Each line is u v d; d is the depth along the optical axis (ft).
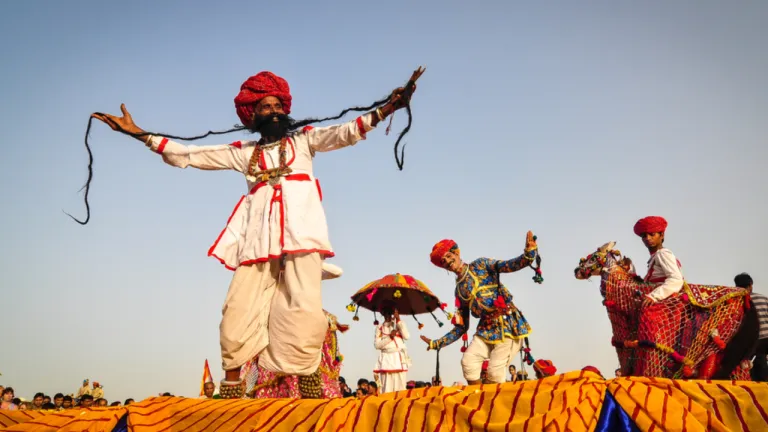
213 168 17.84
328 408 12.89
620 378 11.82
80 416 15.67
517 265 22.57
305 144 17.35
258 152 17.33
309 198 16.84
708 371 19.03
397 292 34.01
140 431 14.34
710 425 10.72
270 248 16.28
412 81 15.72
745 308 19.33
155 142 17.34
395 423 12.14
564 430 10.87
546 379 11.95
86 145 16.96
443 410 11.81
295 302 16.05
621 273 21.72
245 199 17.56
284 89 17.69
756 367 24.61
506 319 23.20
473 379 23.43
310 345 16.02
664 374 19.12
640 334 19.60
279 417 13.29
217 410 14.16
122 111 17.39
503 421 11.39
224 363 16.29
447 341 24.07
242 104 17.42
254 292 16.42
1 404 47.29
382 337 40.27
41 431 15.78
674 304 19.57
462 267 23.91
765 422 10.55
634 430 11.05
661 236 21.50
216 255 16.81
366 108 16.29
